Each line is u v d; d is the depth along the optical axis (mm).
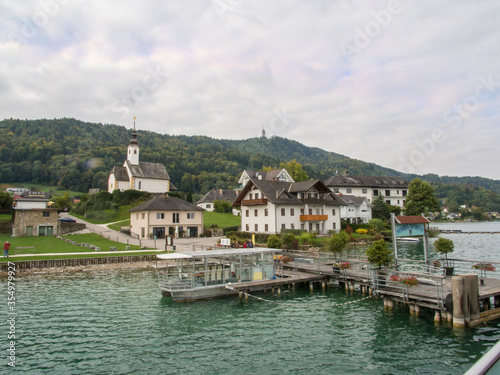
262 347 18344
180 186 186750
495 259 47281
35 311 24797
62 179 162625
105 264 43719
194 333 20516
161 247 55062
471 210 191000
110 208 85875
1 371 15711
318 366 16078
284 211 68125
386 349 17750
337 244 35406
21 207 66250
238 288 27719
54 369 15938
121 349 18172
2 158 170250
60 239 59750
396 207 105688
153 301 27469
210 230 72375
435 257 50531
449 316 21031
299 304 26625
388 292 24281
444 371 15312
